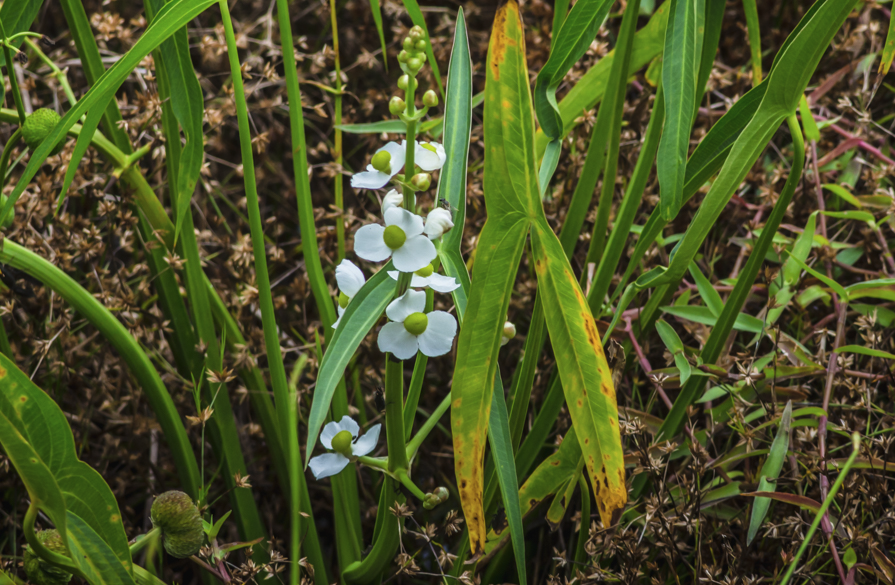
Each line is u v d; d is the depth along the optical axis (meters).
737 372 1.17
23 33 1.05
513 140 0.97
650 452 1.13
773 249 1.23
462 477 0.99
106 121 1.16
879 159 1.32
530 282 1.27
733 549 1.14
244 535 1.17
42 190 1.23
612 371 1.11
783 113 1.03
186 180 1.10
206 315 1.16
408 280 0.97
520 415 1.12
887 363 1.17
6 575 1.08
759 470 1.14
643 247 1.11
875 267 1.29
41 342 1.20
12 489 1.24
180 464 1.16
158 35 1.00
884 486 1.10
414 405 1.08
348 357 0.98
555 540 1.25
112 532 1.01
